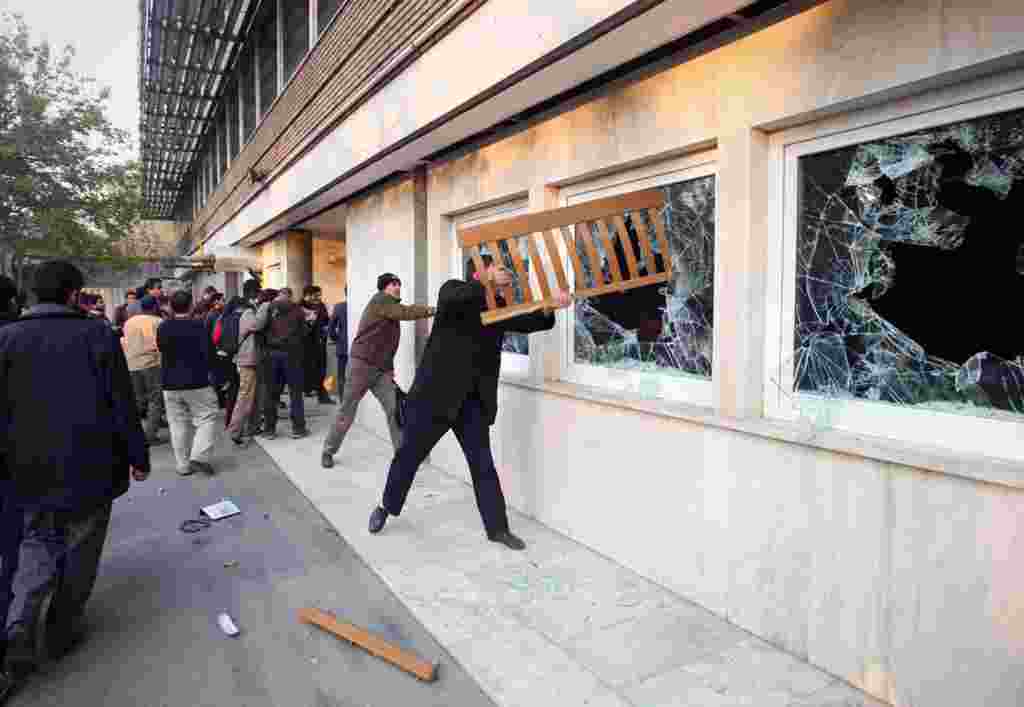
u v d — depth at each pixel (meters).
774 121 2.69
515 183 4.41
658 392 3.54
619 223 3.14
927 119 2.30
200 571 3.69
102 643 2.92
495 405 3.96
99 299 7.86
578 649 2.80
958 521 2.11
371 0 5.41
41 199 14.33
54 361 2.77
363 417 7.73
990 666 2.05
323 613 3.09
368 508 4.71
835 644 2.51
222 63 12.33
